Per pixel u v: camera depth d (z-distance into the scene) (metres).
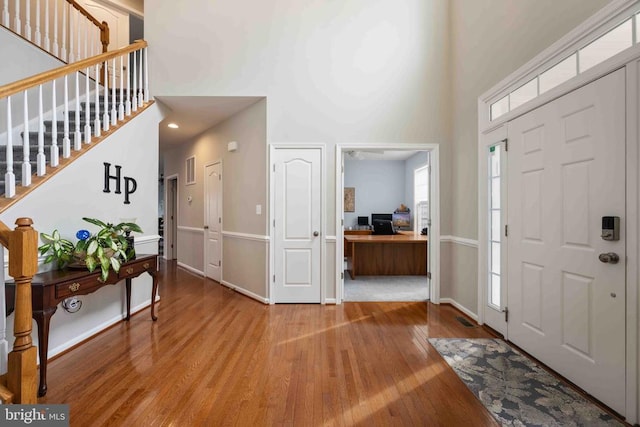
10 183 1.99
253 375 2.01
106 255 2.27
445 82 3.63
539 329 2.17
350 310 3.37
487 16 2.84
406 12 3.65
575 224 1.85
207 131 4.97
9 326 1.94
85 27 4.02
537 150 2.17
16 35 3.04
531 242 2.24
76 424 1.53
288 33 3.63
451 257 3.61
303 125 3.62
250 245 3.92
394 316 3.18
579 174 1.83
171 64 3.58
